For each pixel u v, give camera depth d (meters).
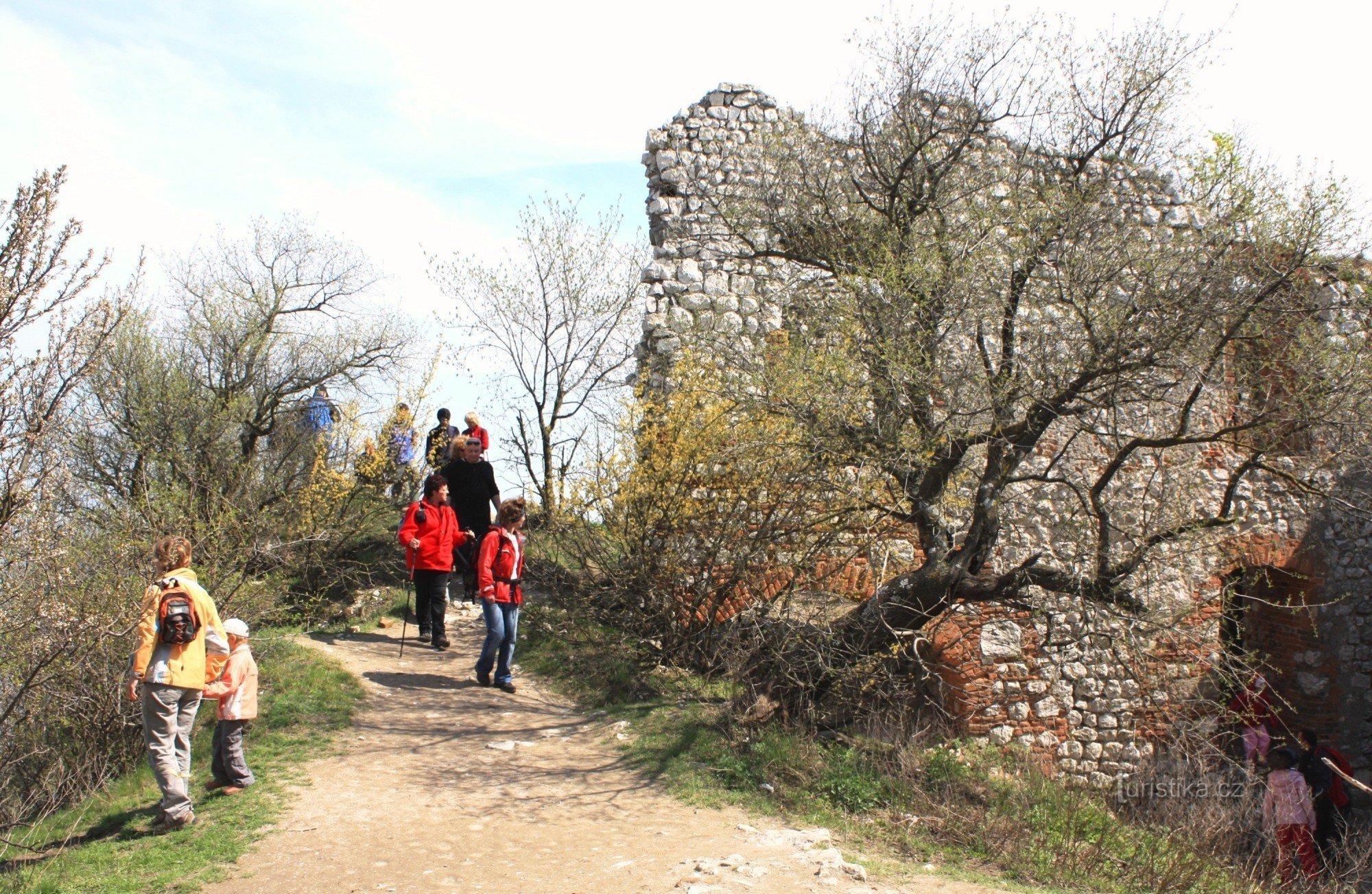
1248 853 7.65
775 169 9.41
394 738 6.91
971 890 4.84
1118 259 7.07
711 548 8.26
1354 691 10.74
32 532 5.54
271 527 9.30
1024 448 7.23
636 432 8.81
